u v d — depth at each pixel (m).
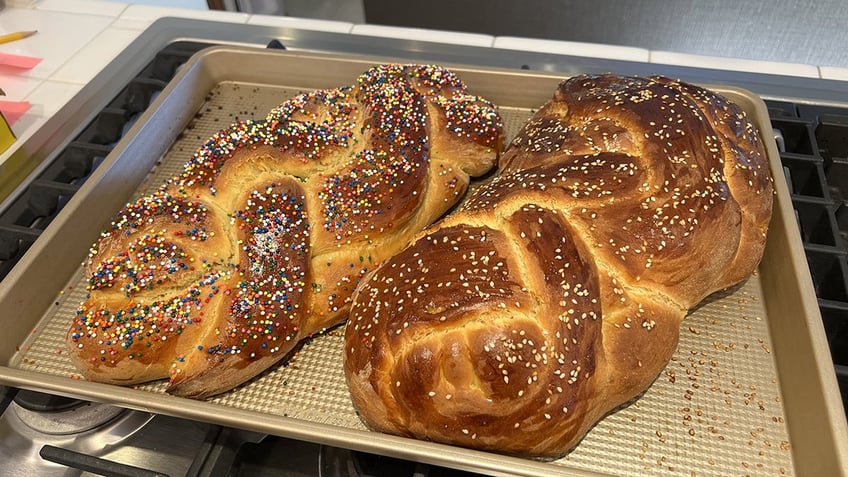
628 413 0.38
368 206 0.41
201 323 0.37
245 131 0.44
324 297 0.40
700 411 0.38
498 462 0.30
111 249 0.39
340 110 0.47
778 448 0.36
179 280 0.38
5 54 0.62
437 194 0.46
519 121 0.54
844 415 0.32
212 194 0.41
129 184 0.50
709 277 0.37
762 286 0.43
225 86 0.59
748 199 0.39
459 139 0.47
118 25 0.65
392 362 0.34
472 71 0.54
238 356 0.37
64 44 0.63
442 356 0.32
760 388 0.38
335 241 0.41
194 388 0.37
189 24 0.63
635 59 0.57
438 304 0.33
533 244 0.34
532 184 0.37
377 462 0.35
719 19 0.76
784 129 0.50
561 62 0.56
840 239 0.42
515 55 0.57
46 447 0.33
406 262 0.36
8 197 0.48
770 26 0.74
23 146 0.53
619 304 0.35
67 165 0.50
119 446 0.37
